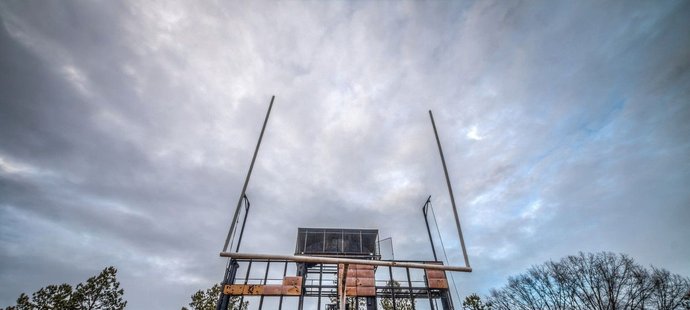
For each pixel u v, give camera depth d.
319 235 25.31
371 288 20.44
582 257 35.97
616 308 29.73
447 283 20.33
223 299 19.27
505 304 38.50
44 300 25.62
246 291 19.58
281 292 19.75
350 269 21.56
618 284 31.27
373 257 23.41
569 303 33.34
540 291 36.53
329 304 23.34
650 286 29.39
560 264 36.97
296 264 22.92
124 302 28.73
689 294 27.34
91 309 26.88
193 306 27.03
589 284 33.09
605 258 34.16
